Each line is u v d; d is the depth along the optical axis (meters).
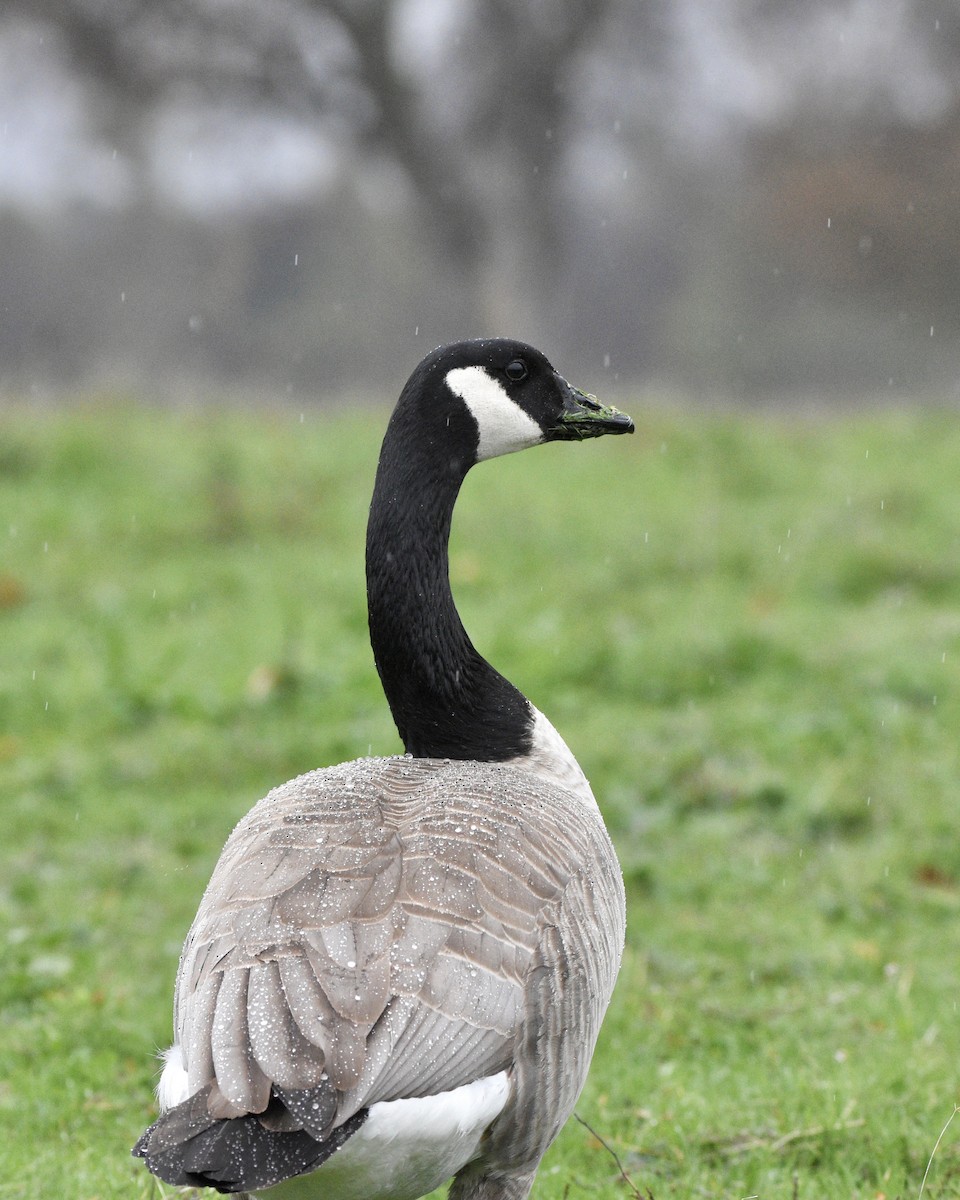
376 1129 4.29
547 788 5.71
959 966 8.93
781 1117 6.93
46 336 71.06
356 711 13.37
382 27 49.91
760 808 11.32
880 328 68.12
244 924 4.64
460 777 5.57
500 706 6.23
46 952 9.04
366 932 4.56
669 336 71.25
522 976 4.72
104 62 49.56
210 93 51.00
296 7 49.16
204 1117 4.09
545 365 6.71
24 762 12.39
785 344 69.25
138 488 21.30
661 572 17.67
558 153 53.97
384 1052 4.30
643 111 57.97
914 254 64.31
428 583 6.28
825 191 63.59
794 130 65.00
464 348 6.59
